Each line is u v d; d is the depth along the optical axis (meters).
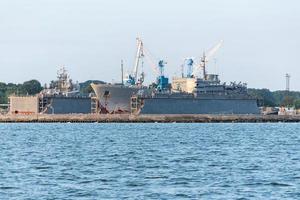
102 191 133.62
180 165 184.38
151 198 126.19
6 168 174.00
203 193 131.88
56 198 125.44
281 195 129.50
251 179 152.00
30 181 147.38
